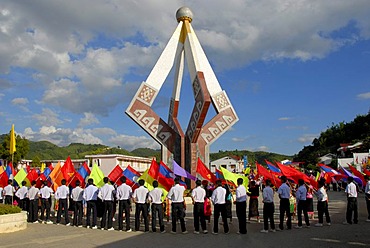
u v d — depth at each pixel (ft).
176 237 41.70
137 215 47.03
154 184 46.57
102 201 51.39
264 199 44.27
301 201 48.01
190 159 90.02
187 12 98.17
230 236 41.73
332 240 38.27
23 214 49.08
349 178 51.93
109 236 43.01
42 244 38.45
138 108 91.15
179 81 99.50
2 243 39.24
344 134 290.15
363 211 67.00
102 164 163.22
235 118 96.63
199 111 85.51
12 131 66.54
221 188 43.86
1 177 67.00
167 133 92.53
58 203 55.06
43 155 329.93
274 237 40.55
